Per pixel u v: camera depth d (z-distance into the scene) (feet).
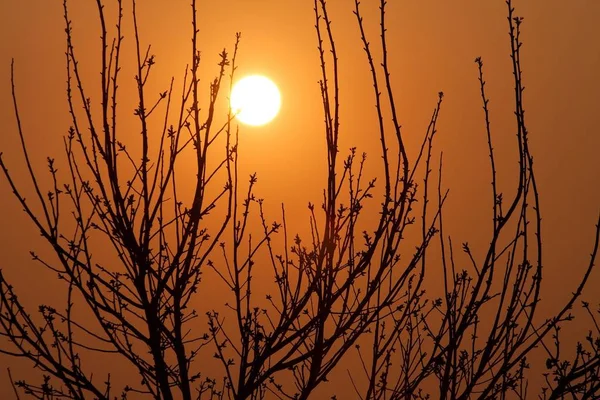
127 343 46.19
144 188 46.03
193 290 45.65
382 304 45.16
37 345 42.93
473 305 45.01
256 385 43.68
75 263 44.55
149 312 44.19
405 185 45.50
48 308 45.78
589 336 45.57
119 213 45.37
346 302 45.57
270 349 44.06
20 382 45.39
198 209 45.85
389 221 45.16
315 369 44.83
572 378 43.16
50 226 44.70
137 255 44.83
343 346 45.06
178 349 44.68
